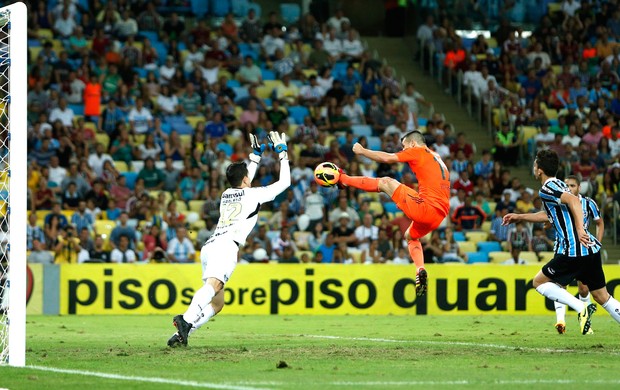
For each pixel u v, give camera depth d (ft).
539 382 48.32
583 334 78.18
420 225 73.26
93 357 61.11
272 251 135.74
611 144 167.73
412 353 64.49
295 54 185.88
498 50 194.70
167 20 184.55
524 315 124.36
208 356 61.46
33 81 158.71
